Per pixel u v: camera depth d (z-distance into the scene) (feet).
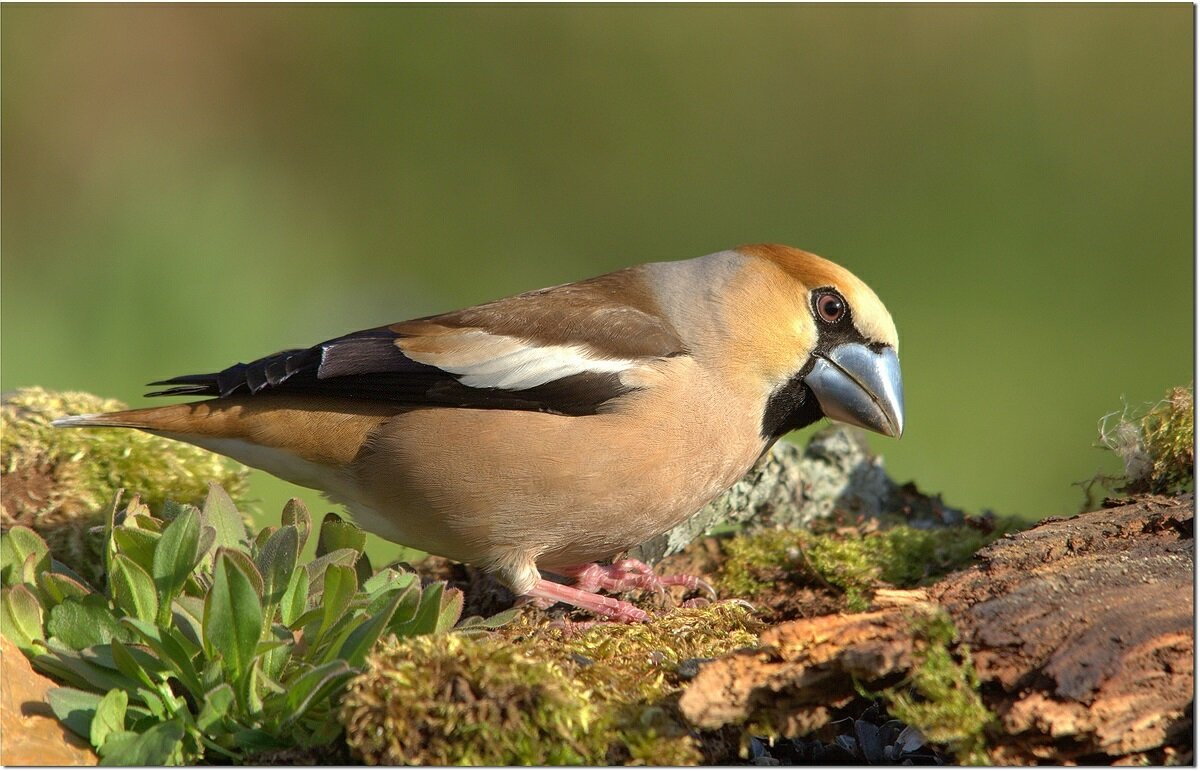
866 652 18.33
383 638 20.22
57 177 73.72
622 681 20.72
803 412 28.60
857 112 77.92
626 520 26.45
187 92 79.82
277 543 20.52
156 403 49.83
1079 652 18.25
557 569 28.89
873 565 28.40
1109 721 17.57
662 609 27.53
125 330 60.90
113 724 18.97
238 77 80.84
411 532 26.84
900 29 79.20
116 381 53.36
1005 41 78.02
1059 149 72.79
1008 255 67.51
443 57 81.25
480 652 18.90
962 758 18.21
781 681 18.49
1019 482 47.62
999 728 18.11
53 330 58.90
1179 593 19.42
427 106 80.59
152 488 29.32
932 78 77.61
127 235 68.08
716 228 73.10
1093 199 69.10
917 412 52.65
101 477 29.09
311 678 18.92
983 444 50.31
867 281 65.21
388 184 76.28
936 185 72.02
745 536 30.50
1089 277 63.67
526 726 18.24
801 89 78.69
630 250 72.74
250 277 67.36
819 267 28.22
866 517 31.53
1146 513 22.99
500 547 26.40
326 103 80.28
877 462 32.48
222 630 19.04
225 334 62.18
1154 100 73.87
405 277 69.10
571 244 73.36
